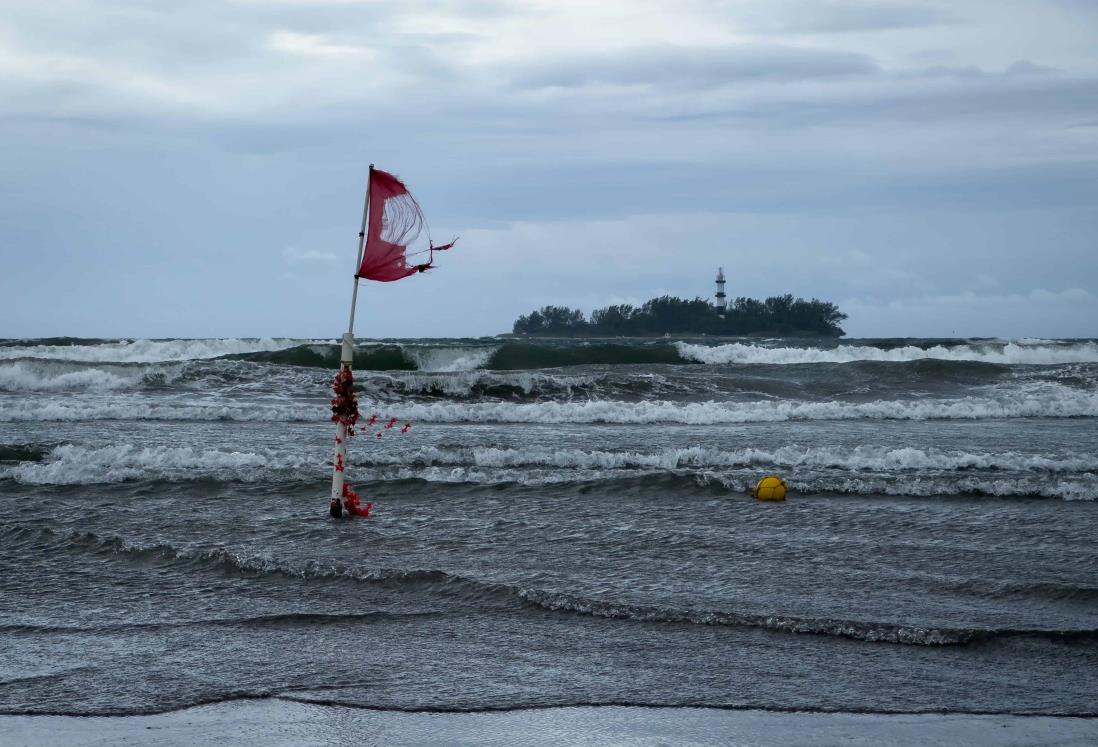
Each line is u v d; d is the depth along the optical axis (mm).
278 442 24266
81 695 8422
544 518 16312
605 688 8766
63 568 12875
